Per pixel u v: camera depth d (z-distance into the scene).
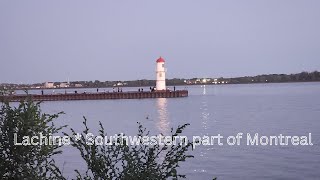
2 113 5.54
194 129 55.06
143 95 135.88
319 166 26.36
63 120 76.69
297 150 33.50
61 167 26.27
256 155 31.56
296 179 23.20
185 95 139.88
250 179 23.59
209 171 25.88
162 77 135.38
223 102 138.75
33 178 5.08
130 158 4.88
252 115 78.12
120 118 78.75
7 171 5.30
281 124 58.34
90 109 110.56
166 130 54.06
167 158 4.92
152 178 4.66
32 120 5.43
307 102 120.69
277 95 191.88
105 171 4.82
